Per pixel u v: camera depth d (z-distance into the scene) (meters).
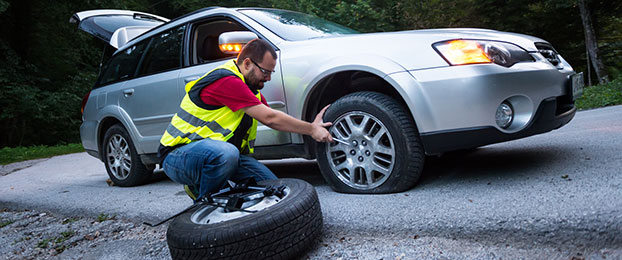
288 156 3.25
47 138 15.80
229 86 2.32
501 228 1.99
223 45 2.74
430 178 3.05
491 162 3.36
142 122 4.11
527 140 4.31
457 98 2.52
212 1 17.19
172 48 3.96
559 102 2.95
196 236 1.89
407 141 2.67
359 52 2.82
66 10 14.95
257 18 3.45
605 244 1.73
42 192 4.76
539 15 16.25
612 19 16.62
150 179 4.69
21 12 14.60
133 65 4.40
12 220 3.60
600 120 5.30
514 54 2.66
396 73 2.66
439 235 2.06
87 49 17.09
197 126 2.46
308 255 2.07
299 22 3.56
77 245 2.76
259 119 2.35
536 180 2.63
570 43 17.44
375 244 2.07
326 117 2.93
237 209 2.09
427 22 15.12
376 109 2.72
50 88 15.60
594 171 2.63
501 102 2.53
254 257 1.87
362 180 2.89
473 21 16.44
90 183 5.18
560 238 1.82
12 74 14.02
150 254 2.40
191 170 2.41
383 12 13.30
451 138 2.58
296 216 1.96
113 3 15.28
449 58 2.59
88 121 4.97
